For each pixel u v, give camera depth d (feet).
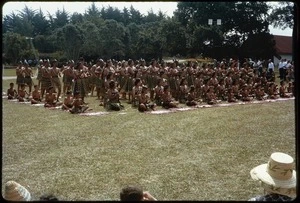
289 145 23.12
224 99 49.78
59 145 23.66
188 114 36.47
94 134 26.84
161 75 49.47
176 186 16.22
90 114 36.22
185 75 52.70
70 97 39.60
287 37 116.78
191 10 93.86
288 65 68.49
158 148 22.77
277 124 30.35
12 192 11.15
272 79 65.41
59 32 121.60
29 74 52.11
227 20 91.04
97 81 49.37
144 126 29.84
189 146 23.22
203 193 15.34
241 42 95.25
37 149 22.63
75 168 18.88
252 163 19.45
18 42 111.45
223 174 17.79
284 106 42.63
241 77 55.31
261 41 93.97
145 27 134.10
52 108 40.32
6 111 38.01
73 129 28.71
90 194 15.30
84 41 120.37
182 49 98.48
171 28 97.60
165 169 18.63
